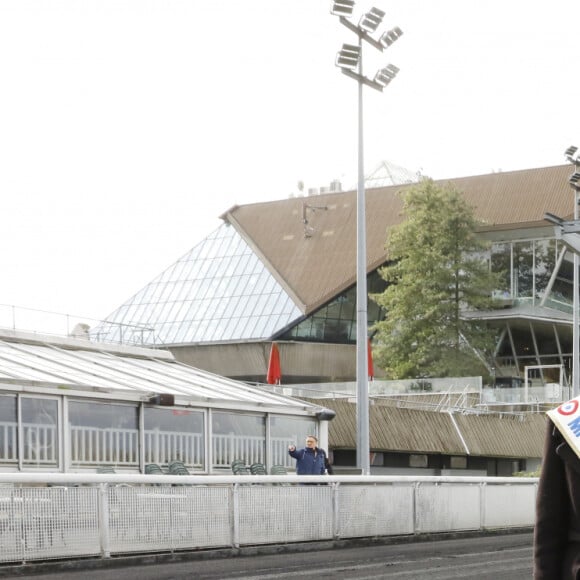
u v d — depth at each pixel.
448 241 69.44
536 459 53.50
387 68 32.84
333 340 77.62
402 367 66.88
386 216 82.94
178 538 16.03
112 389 24.42
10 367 24.31
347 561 16.62
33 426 22.80
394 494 20.31
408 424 43.50
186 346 79.50
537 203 77.38
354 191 86.19
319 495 18.72
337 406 40.00
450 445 45.56
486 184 80.38
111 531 14.99
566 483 4.27
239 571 14.91
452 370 66.62
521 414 51.41
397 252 71.00
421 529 20.88
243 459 28.11
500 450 48.72
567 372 78.31
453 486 21.80
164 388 26.89
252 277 82.19
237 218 88.00
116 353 32.69
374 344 74.12
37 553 13.93
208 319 80.44
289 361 76.62
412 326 68.06
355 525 19.39
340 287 76.75
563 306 77.81
